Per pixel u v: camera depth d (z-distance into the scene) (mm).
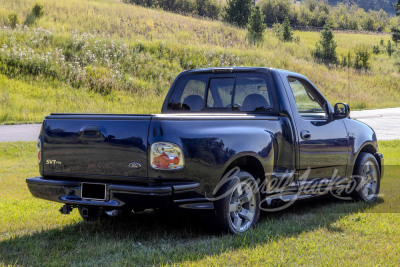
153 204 4398
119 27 35594
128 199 4477
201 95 6121
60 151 4863
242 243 4508
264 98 5711
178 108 6258
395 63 49281
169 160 4418
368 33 74500
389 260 4094
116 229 5285
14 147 12227
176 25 40188
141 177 4473
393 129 18172
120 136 4551
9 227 5301
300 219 5645
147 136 4449
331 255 4188
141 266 3955
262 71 5754
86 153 4707
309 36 58844
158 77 28125
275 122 5496
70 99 22547
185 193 4516
